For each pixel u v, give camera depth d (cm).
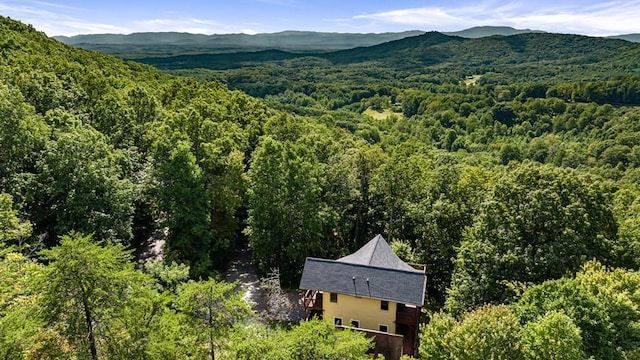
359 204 4641
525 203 2959
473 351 1797
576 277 2352
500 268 2856
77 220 3269
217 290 1584
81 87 5378
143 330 1471
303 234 3947
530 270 2753
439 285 3997
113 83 6806
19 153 3272
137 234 4575
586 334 1969
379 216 4694
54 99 4594
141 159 4678
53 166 3278
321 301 3266
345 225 4441
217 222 4288
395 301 2934
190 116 4462
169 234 3988
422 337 2098
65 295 1387
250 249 4734
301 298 3697
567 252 2722
